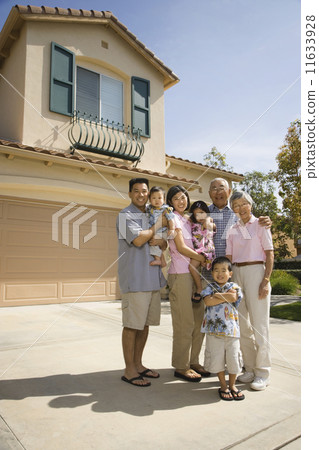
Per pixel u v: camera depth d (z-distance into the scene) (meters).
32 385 2.68
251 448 1.82
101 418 2.14
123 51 9.27
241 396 2.51
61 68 7.82
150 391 2.64
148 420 2.13
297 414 2.25
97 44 8.73
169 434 1.96
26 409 2.25
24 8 7.27
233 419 2.16
